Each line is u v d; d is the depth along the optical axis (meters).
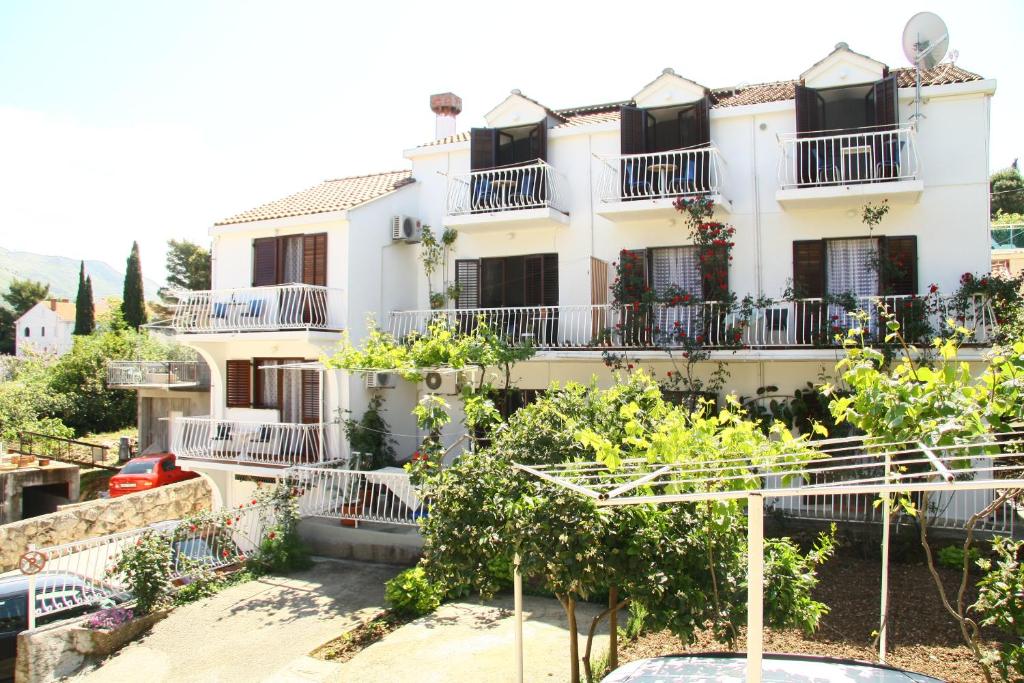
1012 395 5.57
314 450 16.09
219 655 9.96
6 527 15.91
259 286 17.47
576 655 6.72
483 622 10.35
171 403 28.09
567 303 16.77
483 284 17.62
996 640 8.39
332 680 8.85
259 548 13.62
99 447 27.06
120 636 10.63
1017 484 3.63
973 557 10.75
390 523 13.94
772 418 14.03
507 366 14.71
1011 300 12.65
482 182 17.06
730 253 15.36
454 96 20.94
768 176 15.20
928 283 13.97
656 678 5.06
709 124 15.44
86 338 35.56
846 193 13.53
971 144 13.81
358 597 11.95
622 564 5.81
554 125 17.39
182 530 12.72
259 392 17.75
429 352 12.65
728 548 6.09
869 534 11.70
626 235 16.28
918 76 13.87
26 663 9.87
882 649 6.68
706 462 5.44
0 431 26.81
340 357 13.10
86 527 17.72
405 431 17.81
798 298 14.09
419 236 17.91
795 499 12.62
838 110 14.91
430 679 8.55
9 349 66.62
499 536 6.61
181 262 51.03
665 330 14.73
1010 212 35.72
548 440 7.07
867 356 6.41
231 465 16.22
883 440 6.03
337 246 16.62
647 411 7.87
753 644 3.86
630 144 15.76
